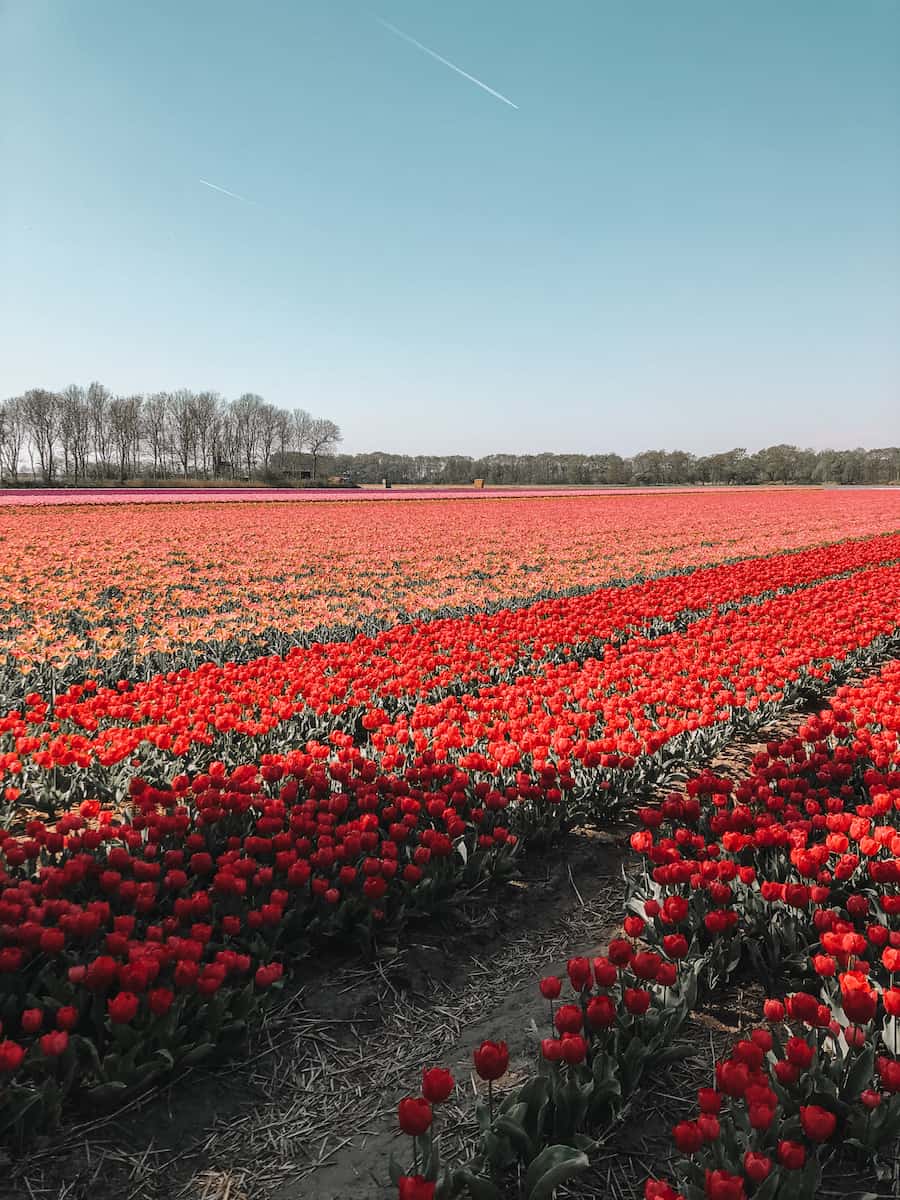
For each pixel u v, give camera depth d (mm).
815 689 11141
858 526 41969
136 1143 3664
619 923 5715
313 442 130875
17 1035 4066
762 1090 3045
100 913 4484
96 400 107000
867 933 4930
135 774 7234
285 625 15273
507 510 58938
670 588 18797
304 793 6883
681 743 8508
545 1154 3217
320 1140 3734
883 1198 3346
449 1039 4469
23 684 10164
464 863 5914
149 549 28703
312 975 4988
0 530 34875
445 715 8898
